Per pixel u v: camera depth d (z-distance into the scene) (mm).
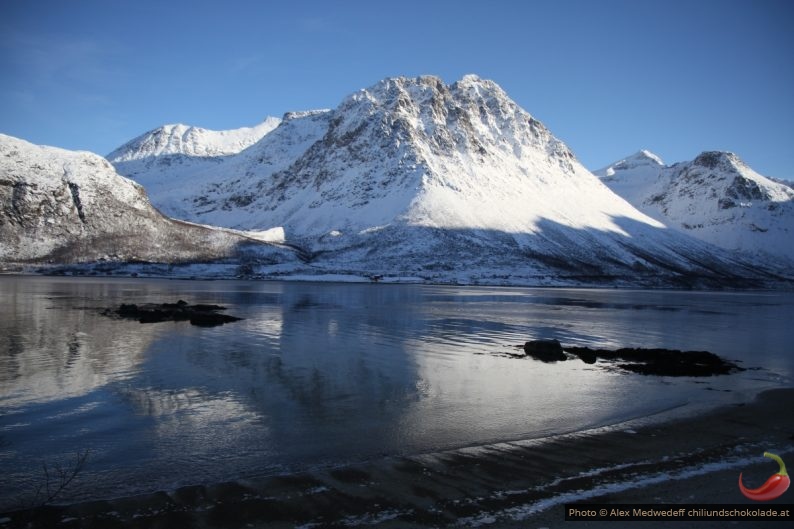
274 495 10320
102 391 18391
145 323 37062
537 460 12234
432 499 10148
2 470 11633
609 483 10953
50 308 45594
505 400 18016
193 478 11203
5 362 23031
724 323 47281
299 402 17375
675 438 13930
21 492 10539
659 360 26312
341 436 13984
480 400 17969
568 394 18984
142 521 9297
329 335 33281
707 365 25203
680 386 20625
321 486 10734
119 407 16531
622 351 28219
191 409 16391
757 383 21422
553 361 25766
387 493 10414
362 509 9750
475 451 12836
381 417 15758
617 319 48844
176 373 21344
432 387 19766
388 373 22109
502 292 96312
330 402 17438
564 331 38469
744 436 14141
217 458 12367
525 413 16406
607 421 15578
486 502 10047
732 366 25172
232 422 15125
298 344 29344
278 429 14523
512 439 13805
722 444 13453
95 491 10586
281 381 20281
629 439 13805
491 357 26531
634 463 12078
